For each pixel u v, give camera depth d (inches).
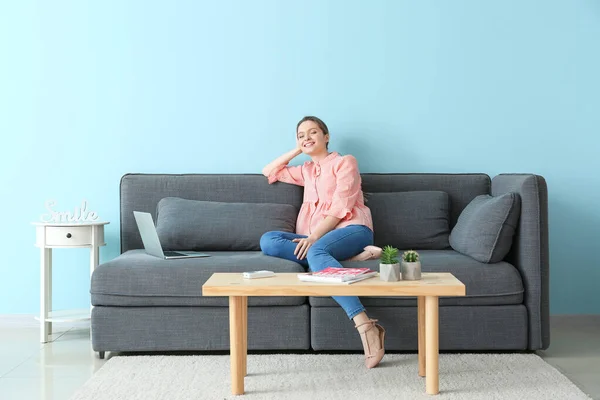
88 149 158.6
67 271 158.1
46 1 157.9
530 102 158.6
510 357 123.0
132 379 110.9
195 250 146.9
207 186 153.2
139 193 152.5
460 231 136.4
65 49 158.2
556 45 158.1
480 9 158.6
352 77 159.3
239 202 152.6
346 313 123.5
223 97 159.6
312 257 122.2
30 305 157.9
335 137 159.9
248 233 145.3
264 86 159.5
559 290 158.6
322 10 159.0
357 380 109.7
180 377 112.0
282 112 159.6
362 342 121.9
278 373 114.0
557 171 158.7
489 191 153.8
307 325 125.0
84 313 148.4
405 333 124.3
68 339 144.0
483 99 159.0
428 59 159.0
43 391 107.4
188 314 124.7
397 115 159.6
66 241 141.4
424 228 146.6
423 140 159.6
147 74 159.0
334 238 129.0
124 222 151.9
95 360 126.3
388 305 124.4
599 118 158.4
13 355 130.4
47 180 158.2
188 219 145.6
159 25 158.9
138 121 159.2
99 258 159.3
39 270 157.9
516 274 124.4
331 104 159.6
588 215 158.6
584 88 158.2
